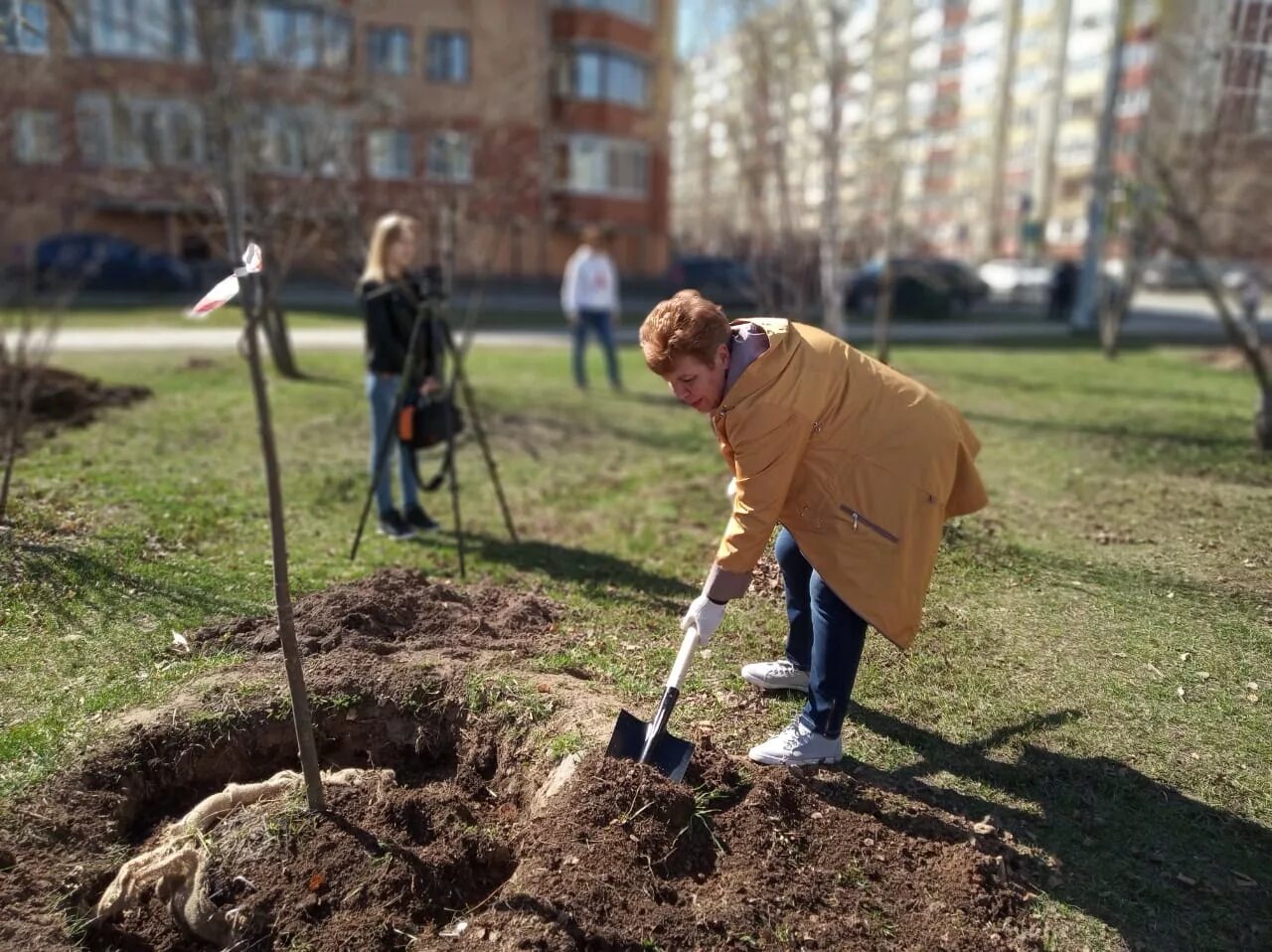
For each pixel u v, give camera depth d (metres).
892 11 16.14
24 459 6.26
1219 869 2.82
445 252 9.27
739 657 4.02
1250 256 14.84
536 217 25.36
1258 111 9.86
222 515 5.49
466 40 28.72
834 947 2.48
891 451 2.82
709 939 2.48
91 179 15.27
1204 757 3.32
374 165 17.72
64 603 4.17
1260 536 5.24
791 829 2.88
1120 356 15.10
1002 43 55.28
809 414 2.76
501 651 3.95
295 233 10.26
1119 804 3.09
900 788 3.15
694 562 5.22
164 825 3.11
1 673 3.60
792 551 3.48
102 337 14.01
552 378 11.80
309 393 9.59
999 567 4.88
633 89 36.16
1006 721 3.54
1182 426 8.48
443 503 6.34
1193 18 10.63
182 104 14.66
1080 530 5.44
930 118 20.02
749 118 12.99
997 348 16.61
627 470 7.28
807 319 11.60
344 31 16.19
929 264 27.08
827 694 3.11
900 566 2.83
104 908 2.67
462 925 2.58
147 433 7.45
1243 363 13.54
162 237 28.95
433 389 5.17
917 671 3.89
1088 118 51.75
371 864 2.75
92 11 15.21
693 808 2.88
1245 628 4.20
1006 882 2.73
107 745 3.15
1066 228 53.97
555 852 2.69
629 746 3.05
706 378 2.78
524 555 5.32
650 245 37.88
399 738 3.54
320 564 4.91
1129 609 4.41
